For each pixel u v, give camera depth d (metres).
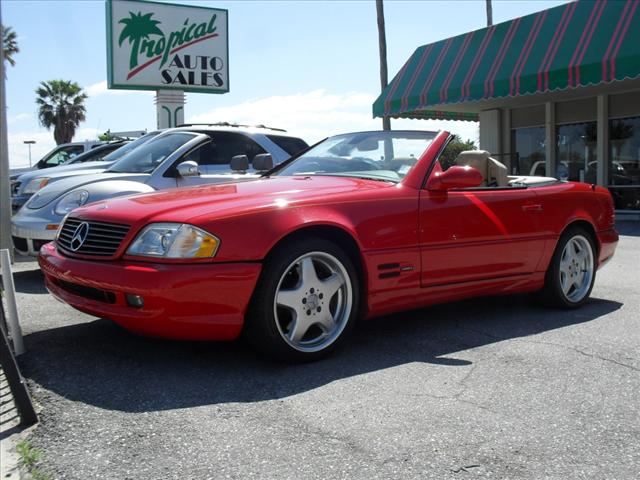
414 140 4.83
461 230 4.48
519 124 17.62
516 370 3.76
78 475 2.44
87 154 10.78
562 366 3.84
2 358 2.85
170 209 3.65
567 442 2.82
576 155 16.22
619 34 11.95
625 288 6.48
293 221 3.65
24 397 2.88
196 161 7.72
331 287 3.87
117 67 20.28
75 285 3.74
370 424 2.96
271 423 2.95
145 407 3.10
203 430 2.85
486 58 14.29
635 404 3.25
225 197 3.85
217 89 21.80
